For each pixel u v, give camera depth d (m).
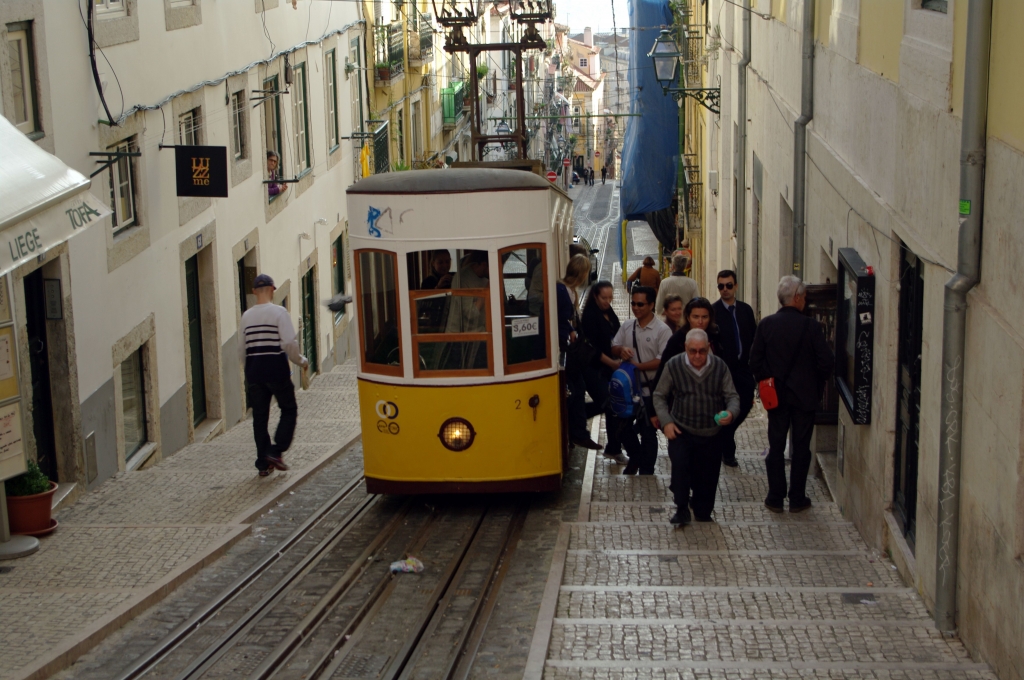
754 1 18.52
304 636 7.29
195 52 15.75
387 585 8.34
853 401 8.94
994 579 5.89
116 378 12.59
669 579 8.12
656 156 33.47
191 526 9.55
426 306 9.80
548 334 10.04
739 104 19.55
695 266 32.47
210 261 16.41
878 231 8.66
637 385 11.13
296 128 22.11
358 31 28.22
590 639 6.82
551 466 10.12
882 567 8.27
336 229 25.44
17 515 9.09
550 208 10.10
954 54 6.70
